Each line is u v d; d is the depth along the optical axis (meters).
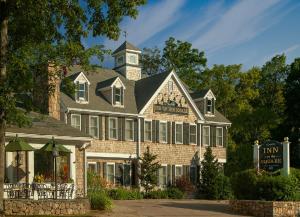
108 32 21.69
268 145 31.28
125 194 40.03
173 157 47.31
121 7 21.41
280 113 66.44
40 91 23.88
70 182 28.27
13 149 24.55
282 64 69.00
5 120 20.38
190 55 68.44
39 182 27.00
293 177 29.66
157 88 46.84
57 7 21.00
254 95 63.81
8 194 25.23
